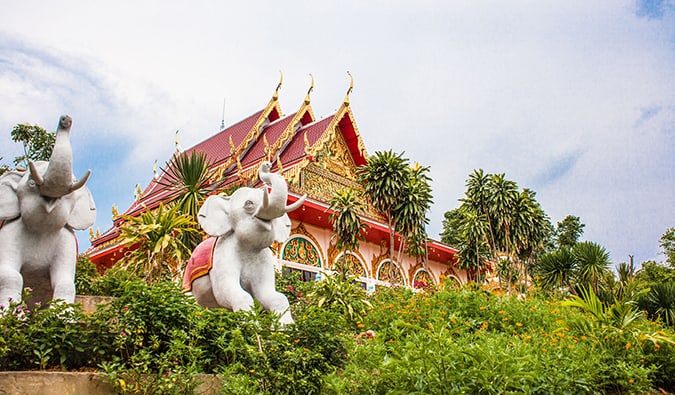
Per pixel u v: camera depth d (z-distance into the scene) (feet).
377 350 24.16
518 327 39.65
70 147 24.64
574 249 79.25
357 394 22.53
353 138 87.40
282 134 84.48
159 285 23.59
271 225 30.22
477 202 92.68
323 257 78.02
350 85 87.45
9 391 18.21
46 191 24.77
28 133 58.29
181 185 65.21
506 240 90.68
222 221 30.66
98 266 81.66
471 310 41.11
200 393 21.07
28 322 21.38
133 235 43.91
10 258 24.71
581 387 25.67
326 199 80.64
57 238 25.98
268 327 24.41
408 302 44.45
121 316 21.99
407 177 77.82
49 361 20.95
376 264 85.87
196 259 31.35
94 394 19.56
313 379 22.88
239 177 76.33
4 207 25.17
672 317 62.03
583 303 36.76
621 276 71.15
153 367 21.20
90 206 27.94
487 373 21.75
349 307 40.91
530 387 23.81
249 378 20.98
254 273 30.32
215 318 23.81
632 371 29.55
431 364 21.98
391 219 77.41
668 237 126.00
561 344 30.14
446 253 94.22
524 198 92.22
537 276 78.89
